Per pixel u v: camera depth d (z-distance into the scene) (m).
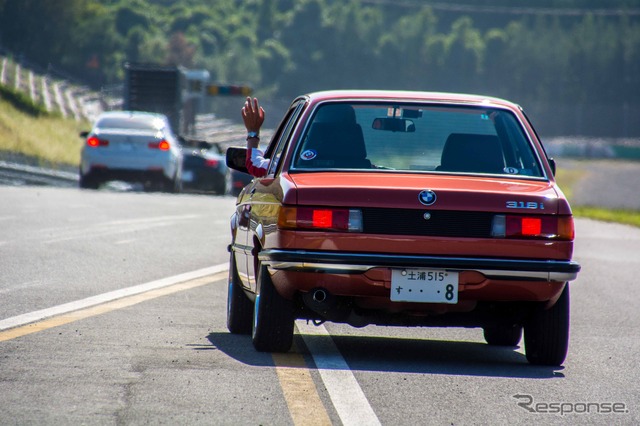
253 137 26.38
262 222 22.86
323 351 23.42
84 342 23.19
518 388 19.97
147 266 38.84
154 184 81.88
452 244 21.48
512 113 24.06
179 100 142.12
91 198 71.31
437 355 23.80
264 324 22.45
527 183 22.78
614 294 37.88
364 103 23.83
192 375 19.89
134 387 18.66
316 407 17.59
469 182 22.39
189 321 27.09
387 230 21.50
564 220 21.94
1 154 125.00
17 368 19.97
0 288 31.72
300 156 23.09
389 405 17.97
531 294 21.75
